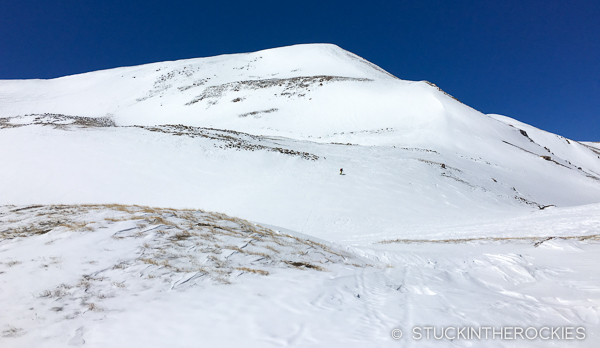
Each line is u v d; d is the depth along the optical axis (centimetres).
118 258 718
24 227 891
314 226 2108
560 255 927
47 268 641
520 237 1412
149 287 600
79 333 437
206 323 472
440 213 2431
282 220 2172
